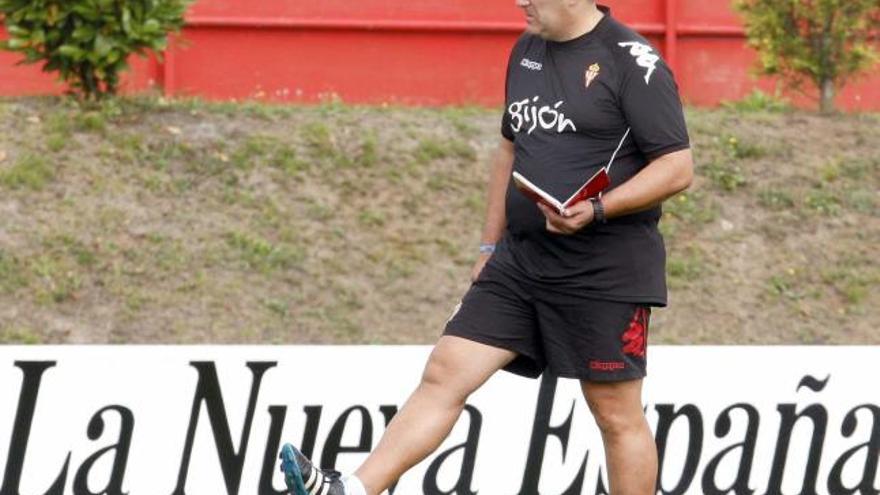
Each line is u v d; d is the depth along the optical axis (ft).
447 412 61.41
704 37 160.76
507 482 77.46
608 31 60.54
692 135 124.26
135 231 106.52
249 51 155.63
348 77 157.38
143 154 113.39
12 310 99.09
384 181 115.14
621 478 63.77
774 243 114.83
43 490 75.15
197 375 76.43
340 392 77.46
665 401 78.59
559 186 60.39
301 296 104.27
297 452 58.08
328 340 101.35
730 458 79.30
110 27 117.19
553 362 62.39
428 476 76.74
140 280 102.94
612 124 59.98
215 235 107.45
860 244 115.65
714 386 79.30
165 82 152.87
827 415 80.48
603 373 61.87
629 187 59.16
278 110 122.21
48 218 106.11
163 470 76.02
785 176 120.98
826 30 130.52
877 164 123.34
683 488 78.69
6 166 109.50
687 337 105.91
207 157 114.32
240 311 102.22
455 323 62.54
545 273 61.31
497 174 65.62
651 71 59.62
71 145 112.78
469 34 158.71
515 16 159.22
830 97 131.85
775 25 131.34
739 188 119.44
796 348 80.07
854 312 110.11
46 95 122.52
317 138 118.21
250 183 112.68
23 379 75.10
